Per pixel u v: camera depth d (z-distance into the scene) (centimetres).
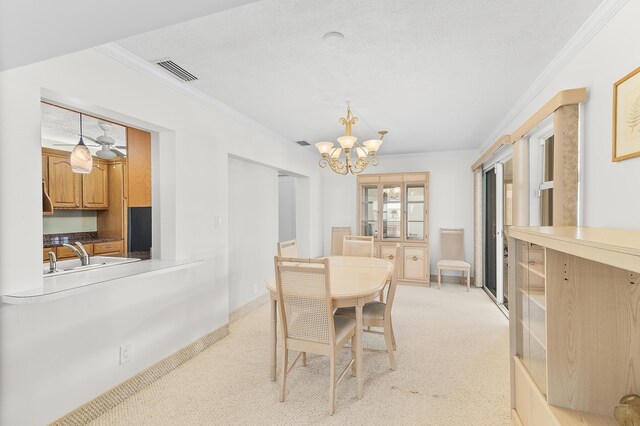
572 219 200
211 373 252
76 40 112
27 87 166
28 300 150
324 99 309
